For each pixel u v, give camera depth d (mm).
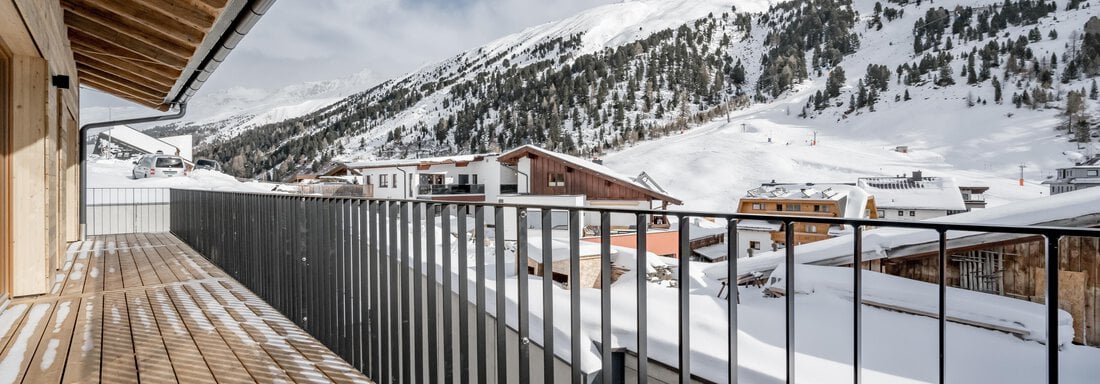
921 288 6145
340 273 2701
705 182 66875
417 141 116062
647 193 24391
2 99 3459
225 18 3732
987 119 84500
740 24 167500
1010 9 130750
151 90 6703
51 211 3969
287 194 3363
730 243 1264
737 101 117125
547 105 114375
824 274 6695
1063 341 5270
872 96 100875
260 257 3869
